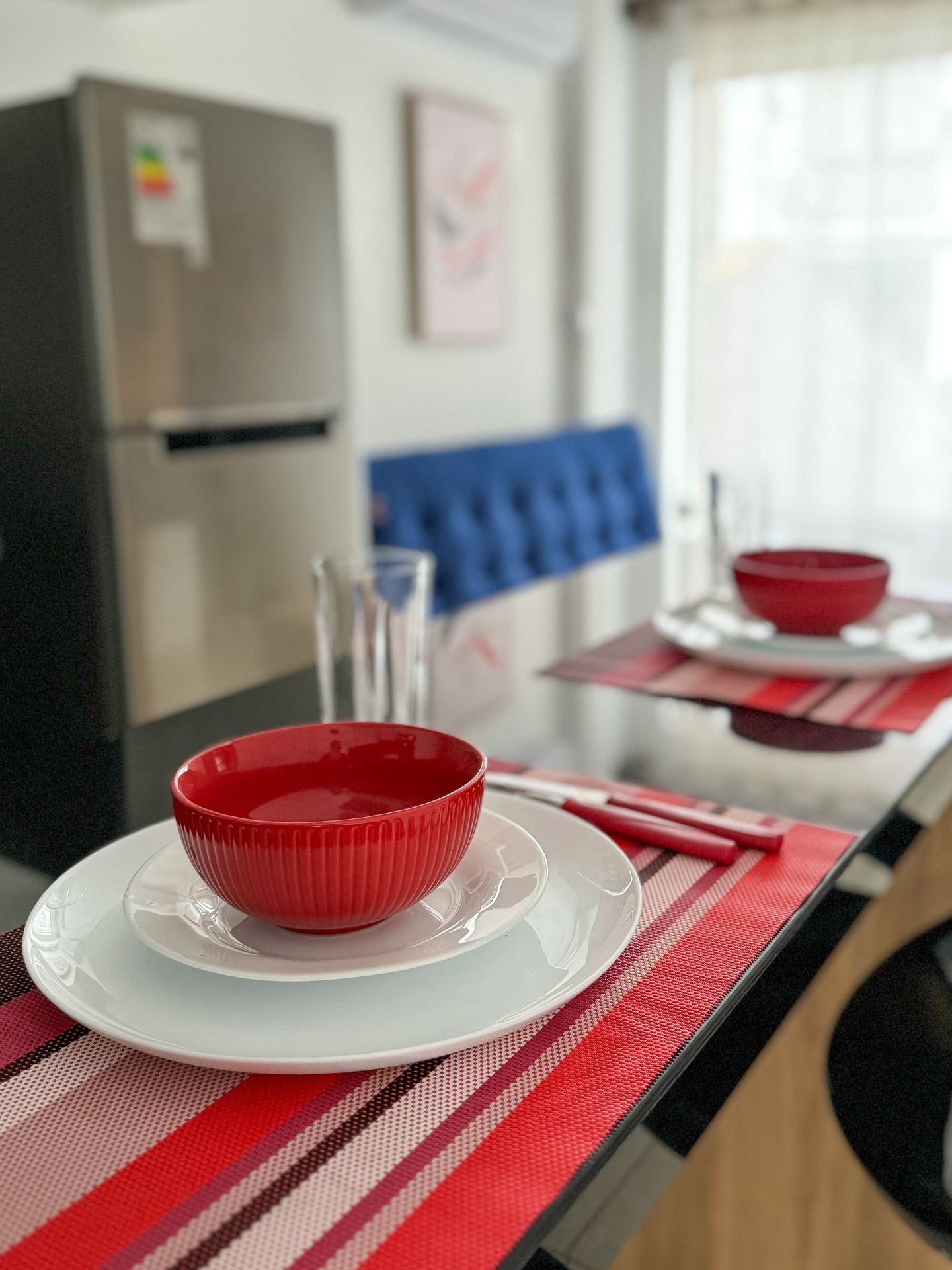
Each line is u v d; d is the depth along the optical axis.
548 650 1.14
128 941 0.50
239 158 2.23
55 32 2.27
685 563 1.62
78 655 2.20
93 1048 0.45
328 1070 0.40
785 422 3.72
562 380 4.02
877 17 3.37
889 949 1.37
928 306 3.46
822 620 1.01
